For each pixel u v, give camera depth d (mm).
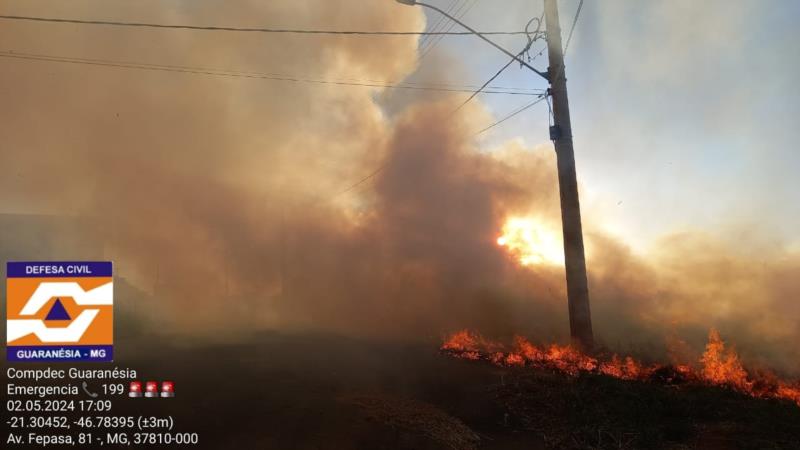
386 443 6117
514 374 9922
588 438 6410
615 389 7793
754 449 5637
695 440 6152
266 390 8820
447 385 9445
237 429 6633
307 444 6090
